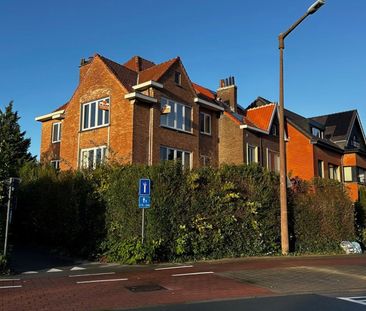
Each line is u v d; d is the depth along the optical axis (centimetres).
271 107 3142
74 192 1587
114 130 2256
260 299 864
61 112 2630
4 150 1284
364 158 3756
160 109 2306
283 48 1691
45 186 1798
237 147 2698
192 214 1490
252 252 1623
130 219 1440
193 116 2530
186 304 812
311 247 1880
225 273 1170
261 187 1692
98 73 2425
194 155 2489
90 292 910
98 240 1498
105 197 1521
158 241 1395
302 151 3241
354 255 1833
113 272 1187
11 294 886
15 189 1219
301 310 757
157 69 2456
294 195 1892
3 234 1235
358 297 892
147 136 2239
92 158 2328
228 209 1580
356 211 2438
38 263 1384
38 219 1830
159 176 1432
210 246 1520
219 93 3136
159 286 980
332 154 3481
